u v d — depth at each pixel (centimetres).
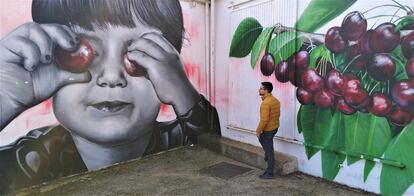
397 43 462
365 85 498
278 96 623
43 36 526
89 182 563
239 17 698
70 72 562
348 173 527
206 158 689
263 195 504
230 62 728
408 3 450
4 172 498
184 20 731
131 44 641
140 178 581
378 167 490
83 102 583
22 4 502
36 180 538
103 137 619
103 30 599
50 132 547
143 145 687
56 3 539
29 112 521
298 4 580
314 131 568
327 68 543
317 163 568
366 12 491
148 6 665
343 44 520
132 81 649
